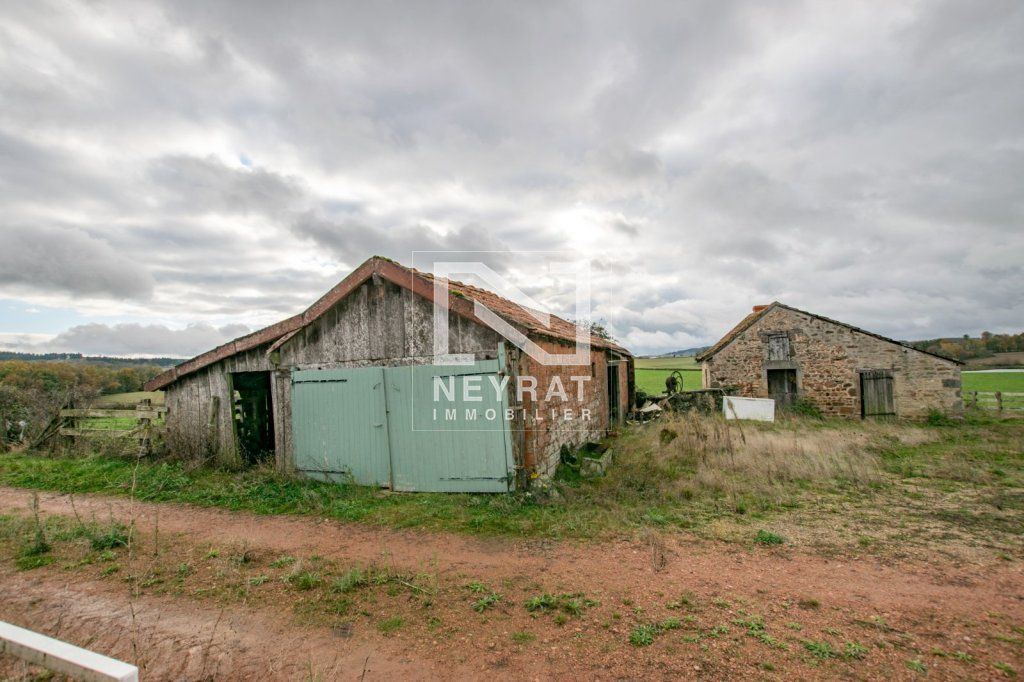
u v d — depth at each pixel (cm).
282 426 992
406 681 343
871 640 385
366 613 442
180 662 367
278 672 354
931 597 459
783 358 2097
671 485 859
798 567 532
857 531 642
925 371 1862
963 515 700
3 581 510
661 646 380
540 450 868
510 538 632
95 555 576
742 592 473
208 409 1130
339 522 710
